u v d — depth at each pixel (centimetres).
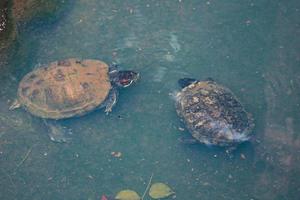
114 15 287
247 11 289
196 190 261
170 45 282
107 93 269
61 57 278
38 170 263
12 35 279
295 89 274
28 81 270
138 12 288
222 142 262
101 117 271
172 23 286
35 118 270
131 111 271
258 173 262
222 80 276
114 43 282
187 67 278
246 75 277
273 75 277
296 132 268
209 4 290
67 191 260
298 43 282
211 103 265
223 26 286
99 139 267
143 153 265
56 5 287
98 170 263
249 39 283
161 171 263
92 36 283
